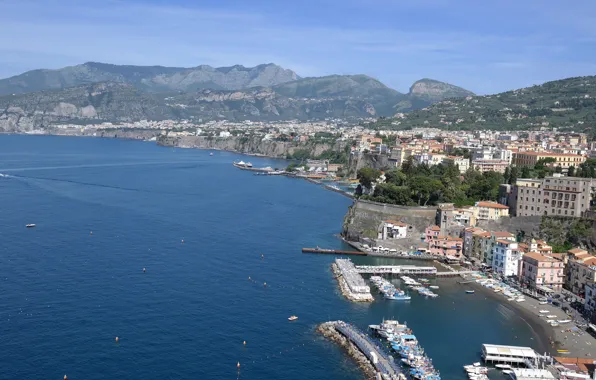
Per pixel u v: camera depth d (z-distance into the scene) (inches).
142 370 7101.4
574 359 7490.2
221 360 7411.4
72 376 6899.6
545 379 6850.4
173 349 7642.7
